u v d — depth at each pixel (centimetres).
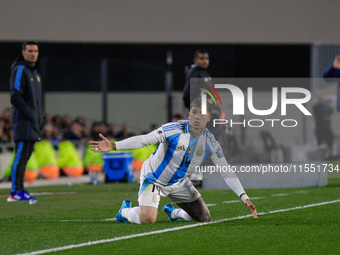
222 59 6156
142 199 1591
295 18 6109
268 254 1184
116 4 5975
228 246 1269
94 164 3697
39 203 2319
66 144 3909
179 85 6059
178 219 1706
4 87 5969
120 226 1587
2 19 5822
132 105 6450
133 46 6088
